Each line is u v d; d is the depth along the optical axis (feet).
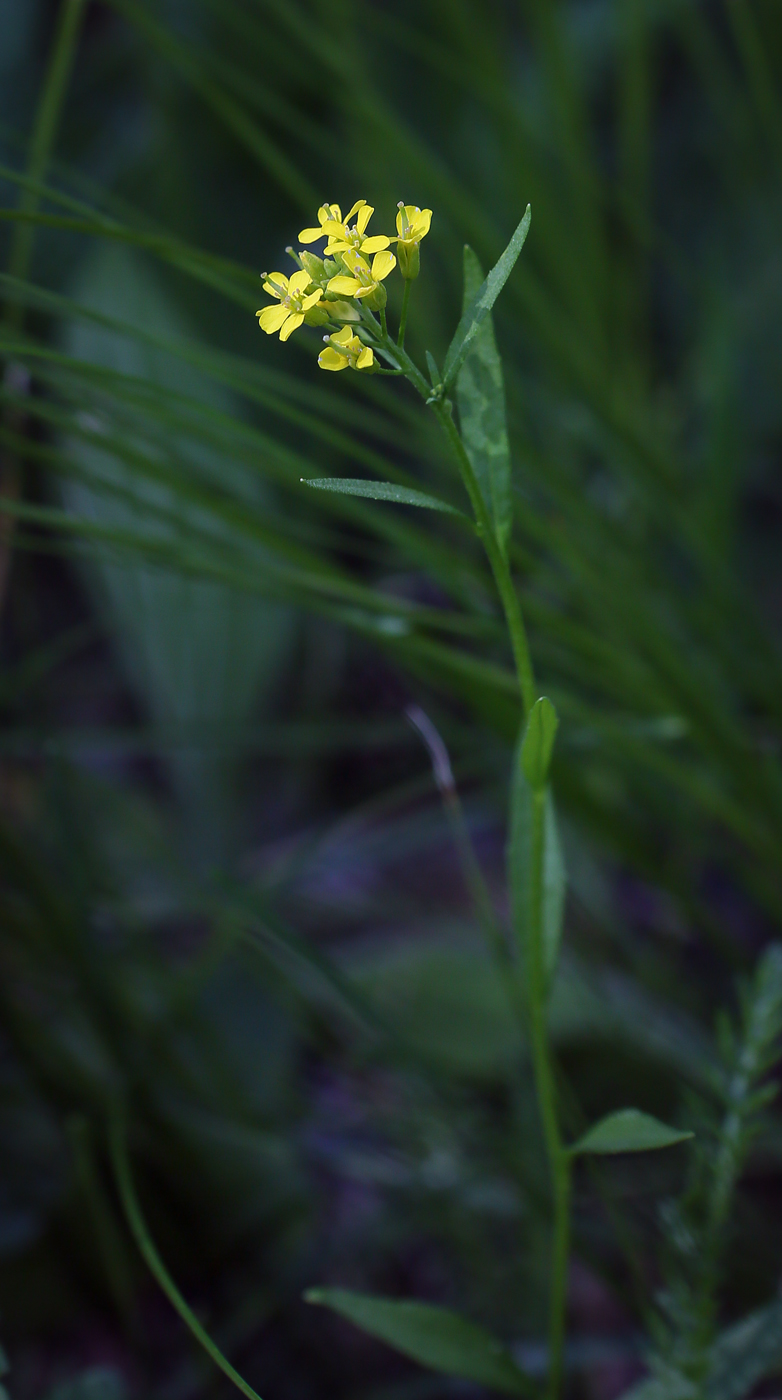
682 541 2.64
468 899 2.88
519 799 1.84
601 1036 2.20
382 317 1.73
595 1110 2.21
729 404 2.95
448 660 2.09
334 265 1.73
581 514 2.42
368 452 2.02
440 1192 2.10
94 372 1.93
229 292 1.98
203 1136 2.15
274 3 2.31
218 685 2.93
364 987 2.36
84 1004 2.11
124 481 2.62
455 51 3.05
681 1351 1.91
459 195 2.39
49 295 1.94
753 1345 1.91
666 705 2.19
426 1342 1.87
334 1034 2.24
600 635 2.31
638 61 2.91
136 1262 2.15
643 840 2.50
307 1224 2.18
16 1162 2.15
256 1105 2.19
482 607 2.14
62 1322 2.14
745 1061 1.92
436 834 2.58
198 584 2.92
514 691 2.14
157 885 2.50
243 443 2.15
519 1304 2.11
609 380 2.70
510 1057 2.23
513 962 2.39
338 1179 2.31
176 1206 2.16
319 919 2.67
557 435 2.76
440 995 2.33
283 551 2.08
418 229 1.73
